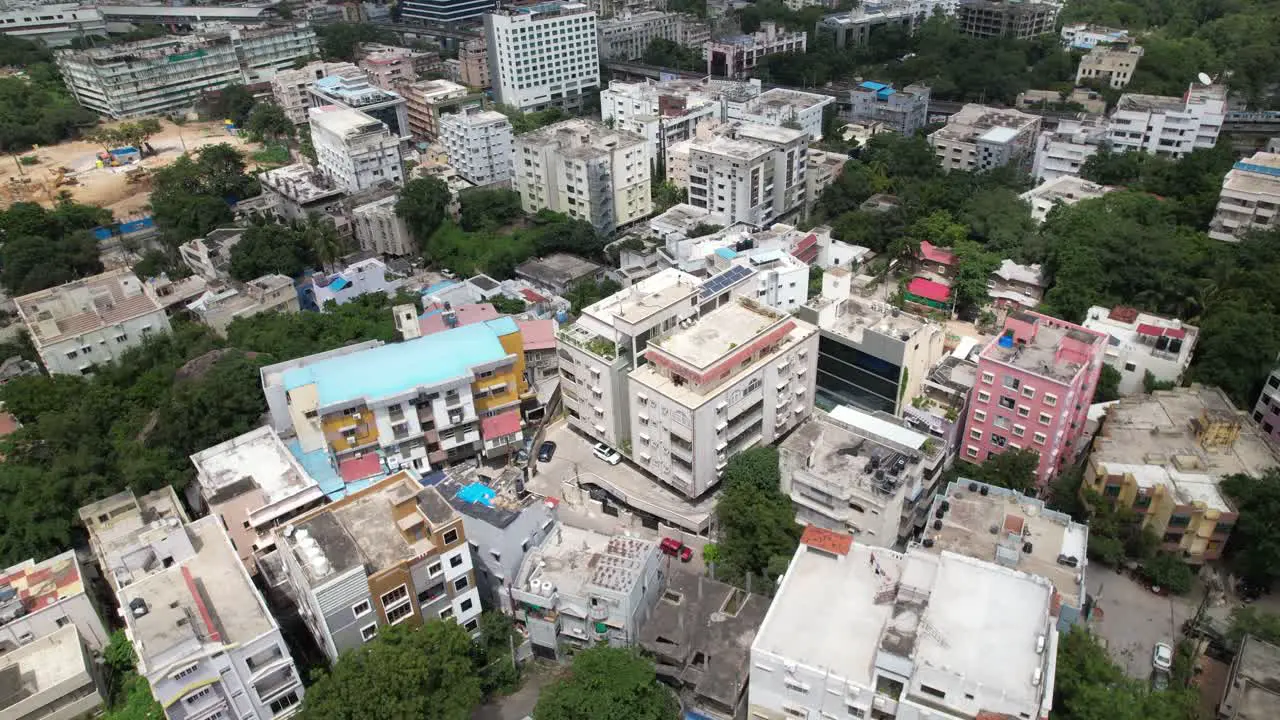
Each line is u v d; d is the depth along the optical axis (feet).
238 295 446.60
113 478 288.51
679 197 619.26
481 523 244.22
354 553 217.56
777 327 304.91
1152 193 504.43
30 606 239.71
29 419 340.80
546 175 579.89
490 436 317.01
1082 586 224.74
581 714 207.51
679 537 297.94
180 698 196.85
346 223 558.97
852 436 283.18
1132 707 193.98
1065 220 434.30
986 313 415.85
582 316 325.42
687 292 320.50
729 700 218.38
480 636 243.81
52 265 494.18
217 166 629.10
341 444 289.74
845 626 208.33
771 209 565.53
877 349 322.75
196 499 295.69
